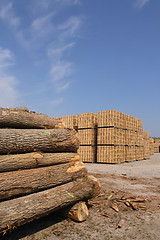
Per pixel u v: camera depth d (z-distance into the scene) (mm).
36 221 4027
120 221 3990
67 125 16641
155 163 15438
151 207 4824
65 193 3844
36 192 3760
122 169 11234
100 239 3275
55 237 3340
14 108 4469
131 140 17016
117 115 14633
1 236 3328
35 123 4398
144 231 3566
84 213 4078
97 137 14836
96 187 4449
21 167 3621
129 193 6031
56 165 4148
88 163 14609
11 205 3086
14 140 3607
